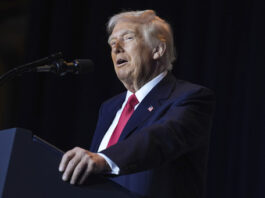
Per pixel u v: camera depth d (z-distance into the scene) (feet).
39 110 26.61
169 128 9.23
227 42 23.39
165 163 9.13
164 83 11.53
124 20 12.39
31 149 7.63
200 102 10.46
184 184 10.00
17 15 33.73
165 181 9.64
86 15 26.78
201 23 24.00
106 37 25.99
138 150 8.52
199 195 10.25
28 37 27.17
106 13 26.09
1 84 9.59
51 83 26.25
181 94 10.77
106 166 8.16
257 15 22.93
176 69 24.07
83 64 10.14
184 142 9.37
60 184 7.74
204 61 23.63
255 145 22.03
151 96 11.10
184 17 24.48
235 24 23.45
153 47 12.12
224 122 22.88
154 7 25.02
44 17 27.17
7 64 33.68
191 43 23.91
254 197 21.65
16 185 7.34
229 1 23.71
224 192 22.35
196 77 23.66
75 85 26.07
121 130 11.25
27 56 26.94
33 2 27.40
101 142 11.89
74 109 25.95
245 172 22.00
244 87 22.82
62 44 26.50
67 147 25.67
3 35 33.83
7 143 7.57
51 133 25.85
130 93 12.49
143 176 9.49
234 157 22.45
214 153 22.74
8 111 32.37
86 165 7.94
